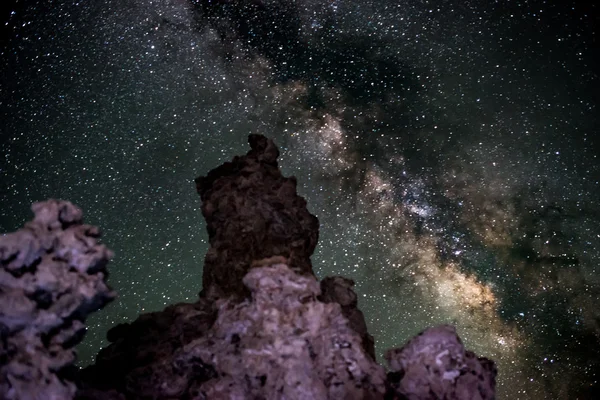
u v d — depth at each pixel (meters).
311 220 4.94
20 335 3.54
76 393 3.67
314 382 4.02
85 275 3.76
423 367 4.13
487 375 4.25
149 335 4.65
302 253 4.78
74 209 3.92
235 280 4.68
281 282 4.33
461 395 4.07
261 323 4.19
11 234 3.62
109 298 3.85
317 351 4.12
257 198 4.83
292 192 4.98
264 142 5.15
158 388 4.34
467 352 4.25
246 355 4.11
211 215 4.98
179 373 4.38
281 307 4.25
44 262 3.67
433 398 4.09
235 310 4.36
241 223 4.79
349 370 4.08
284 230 4.75
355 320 4.73
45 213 3.79
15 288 3.57
